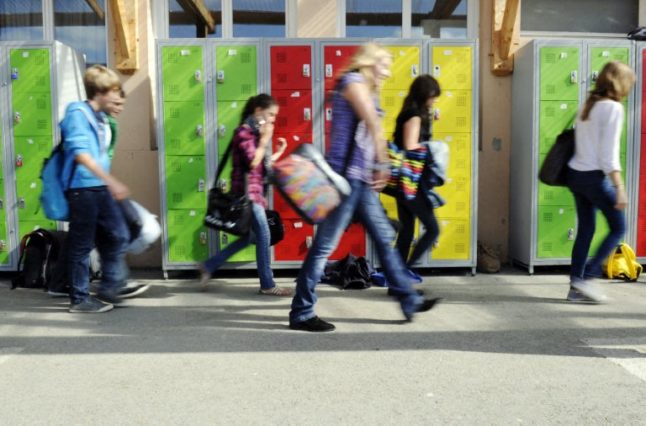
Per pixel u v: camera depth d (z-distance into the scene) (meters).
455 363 3.48
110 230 4.55
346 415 2.81
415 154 4.49
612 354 3.63
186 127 5.91
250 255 5.97
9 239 6.05
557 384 3.17
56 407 2.92
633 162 6.10
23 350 3.76
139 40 6.50
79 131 4.20
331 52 5.91
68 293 5.20
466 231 6.09
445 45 5.97
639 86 6.06
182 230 5.98
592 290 4.86
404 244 4.80
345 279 5.47
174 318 4.49
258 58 5.88
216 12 6.87
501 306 4.80
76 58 6.40
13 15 6.91
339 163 3.82
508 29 6.42
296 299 4.12
